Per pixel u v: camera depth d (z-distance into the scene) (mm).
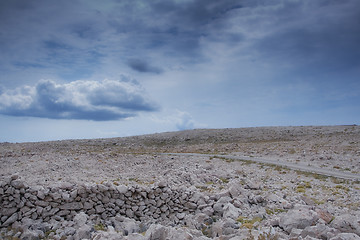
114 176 25438
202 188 20641
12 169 27188
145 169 32344
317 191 21859
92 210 14352
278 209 15508
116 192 15367
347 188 22812
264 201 16906
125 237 10039
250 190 20484
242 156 44938
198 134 98375
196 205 16312
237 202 15641
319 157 39500
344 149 44656
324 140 64312
